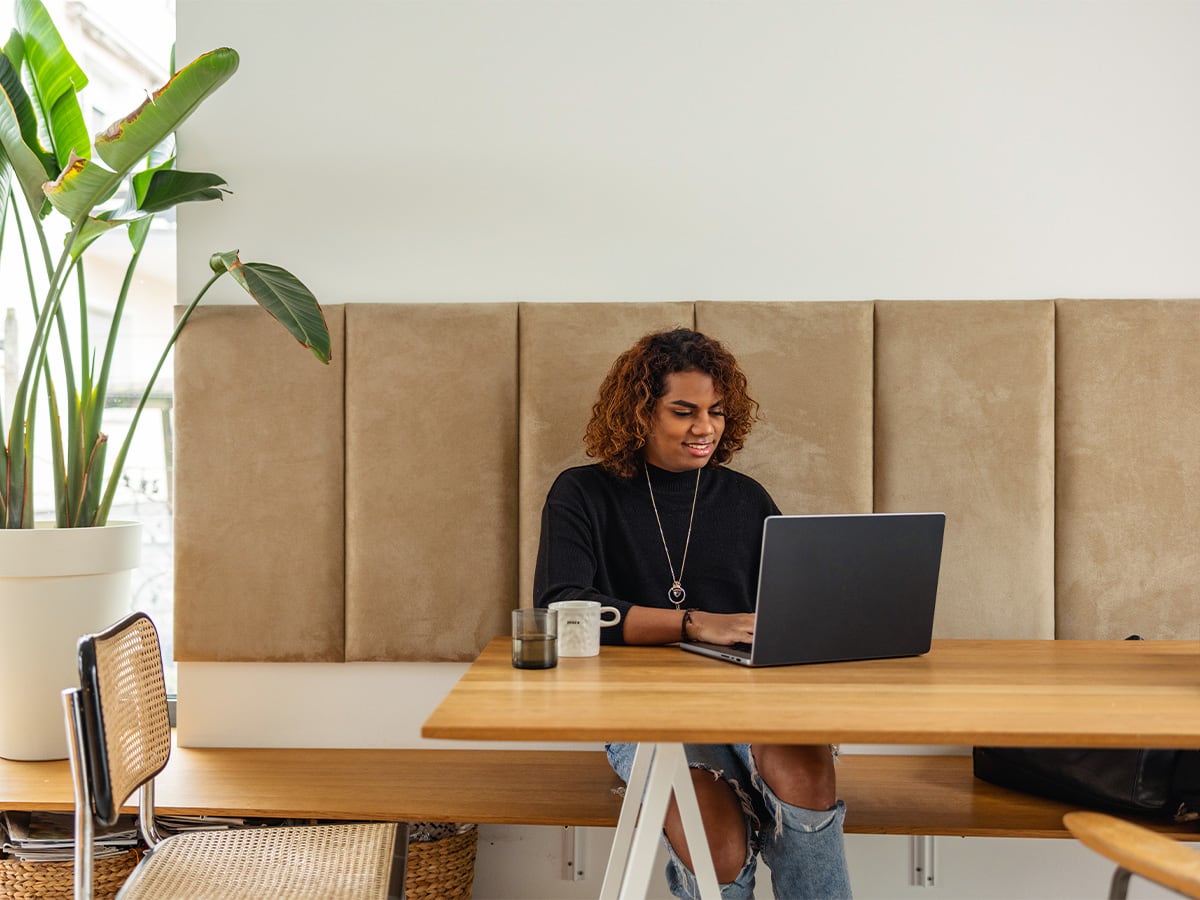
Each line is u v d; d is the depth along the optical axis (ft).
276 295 7.54
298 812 6.77
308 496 8.23
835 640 5.47
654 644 6.04
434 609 8.16
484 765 7.82
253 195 8.46
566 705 4.48
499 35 8.44
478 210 8.45
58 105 8.09
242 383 8.22
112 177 7.37
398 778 7.47
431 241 8.46
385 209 8.46
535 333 8.12
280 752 8.20
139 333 9.31
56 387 9.34
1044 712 4.39
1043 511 7.98
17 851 6.87
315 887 5.36
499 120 8.45
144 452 9.32
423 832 7.18
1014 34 8.29
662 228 8.39
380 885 5.40
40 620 7.73
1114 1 8.25
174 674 9.37
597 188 8.43
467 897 7.57
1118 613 7.94
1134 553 7.95
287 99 8.45
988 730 4.08
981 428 8.02
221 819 7.02
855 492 8.04
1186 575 7.94
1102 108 8.25
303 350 8.23
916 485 8.04
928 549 5.61
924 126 8.32
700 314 8.12
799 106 8.36
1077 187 8.26
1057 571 8.02
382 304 8.23
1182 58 8.22
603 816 6.63
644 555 6.79
